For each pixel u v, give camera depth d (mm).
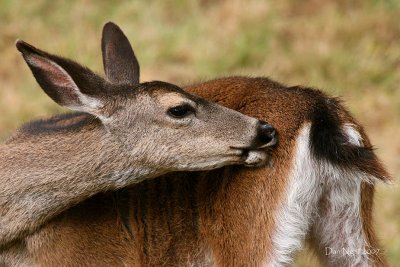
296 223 10766
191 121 10883
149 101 10914
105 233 11289
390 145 16188
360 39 18406
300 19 19016
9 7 19141
